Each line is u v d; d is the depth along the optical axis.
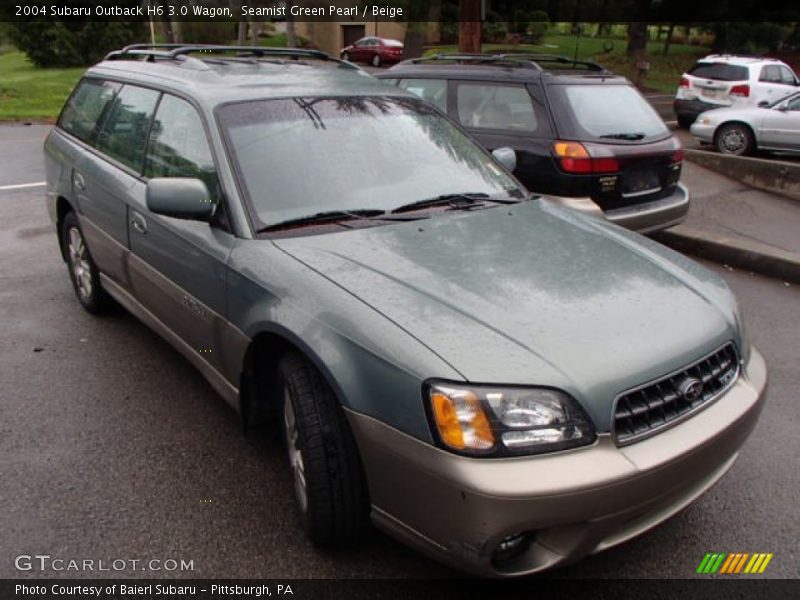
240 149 3.23
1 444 3.44
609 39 42.81
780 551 2.81
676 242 6.94
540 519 2.13
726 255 6.57
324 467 2.52
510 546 2.25
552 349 2.32
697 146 13.44
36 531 2.85
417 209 3.33
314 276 2.70
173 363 4.33
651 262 3.03
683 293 2.79
